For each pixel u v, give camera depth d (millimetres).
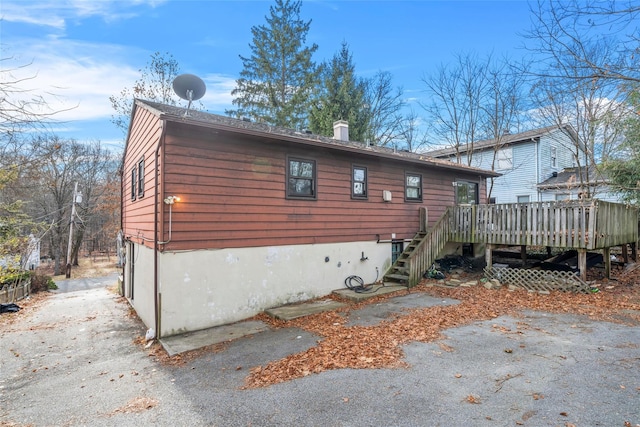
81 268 27469
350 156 10094
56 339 7488
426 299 8602
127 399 4316
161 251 6723
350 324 6812
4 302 11844
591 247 8312
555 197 18297
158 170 6980
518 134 19703
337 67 22562
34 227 9672
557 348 5137
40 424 3828
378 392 4004
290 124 22703
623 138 12414
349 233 10078
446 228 11531
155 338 6785
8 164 7312
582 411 3424
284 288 8570
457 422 3328
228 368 5094
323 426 3379
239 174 7801
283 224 8586
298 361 5102
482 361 4770
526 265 11234
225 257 7559
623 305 7305
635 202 12297
